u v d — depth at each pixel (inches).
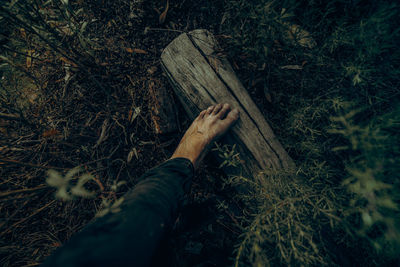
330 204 20.1
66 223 28.5
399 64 24.5
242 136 26.2
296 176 24.2
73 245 13.2
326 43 24.0
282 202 20.7
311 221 22.1
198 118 26.6
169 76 27.4
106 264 12.5
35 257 27.0
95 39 30.2
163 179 21.2
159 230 17.0
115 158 29.7
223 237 28.5
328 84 26.4
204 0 29.9
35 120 29.2
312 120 26.2
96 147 29.3
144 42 30.8
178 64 26.9
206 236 28.6
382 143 19.3
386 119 20.1
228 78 26.7
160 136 30.2
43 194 27.6
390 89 24.8
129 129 30.0
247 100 26.6
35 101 29.7
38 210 25.7
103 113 29.9
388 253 18.8
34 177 28.2
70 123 29.9
